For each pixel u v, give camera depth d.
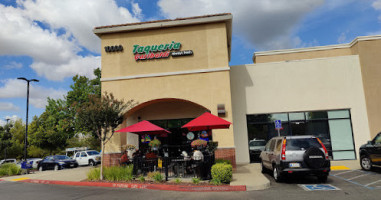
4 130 50.09
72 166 24.78
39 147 41.31
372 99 16.72
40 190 10.93
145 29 15.89
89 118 12.12
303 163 9.28
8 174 18.16
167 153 17.31
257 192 8.79
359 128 16.75
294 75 17.44
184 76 15.28
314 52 19.94
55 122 29.39
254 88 17.55
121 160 13.38
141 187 10.36
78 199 8.57
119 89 15.66
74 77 27.59
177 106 17.78
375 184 9.23
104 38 16.17
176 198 8.26
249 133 17.28
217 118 11.77
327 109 17.06
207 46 15.34
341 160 16.53
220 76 14.97
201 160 10.90
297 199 7.55
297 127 17.08
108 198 8.55
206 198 8.13
